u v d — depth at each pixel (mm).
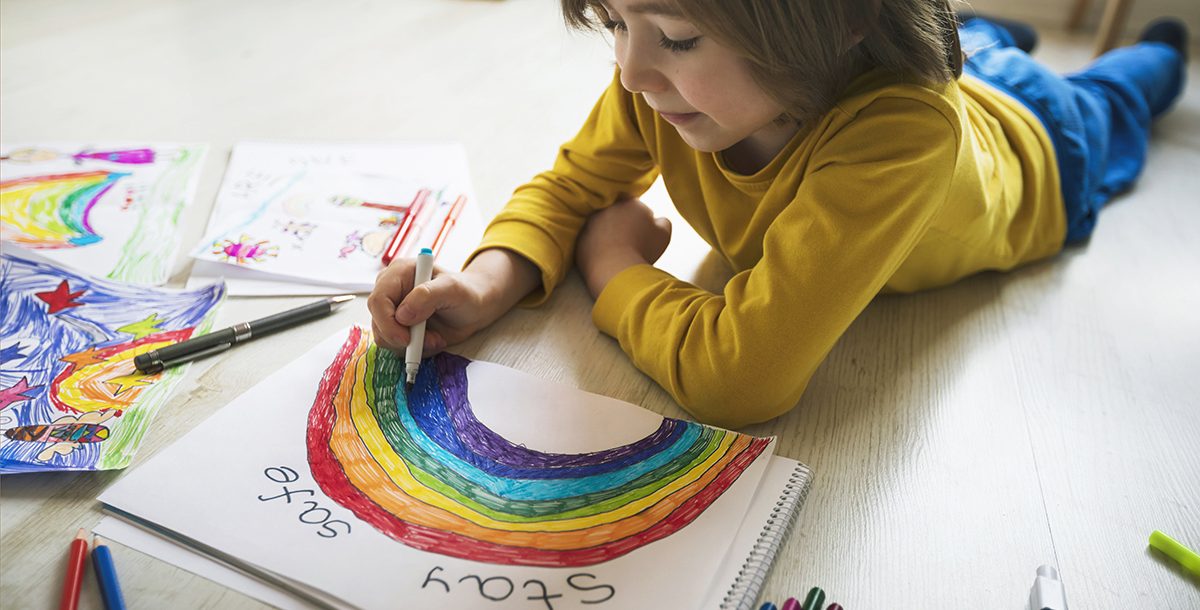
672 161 858
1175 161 1315
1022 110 1007
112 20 1642
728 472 636
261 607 531
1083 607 579
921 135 671
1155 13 1850
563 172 920
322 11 1761
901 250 689
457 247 937
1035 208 968
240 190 1032
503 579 548
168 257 902
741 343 673
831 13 606
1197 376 833
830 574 583
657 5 587
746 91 630
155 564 553
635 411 706
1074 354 857
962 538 624
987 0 1938
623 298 790
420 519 592
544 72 1491
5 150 1115
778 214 754
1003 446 723
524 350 793
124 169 1078
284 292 856
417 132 1234
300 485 612
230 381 729
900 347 850
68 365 731
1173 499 677
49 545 566
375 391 710
